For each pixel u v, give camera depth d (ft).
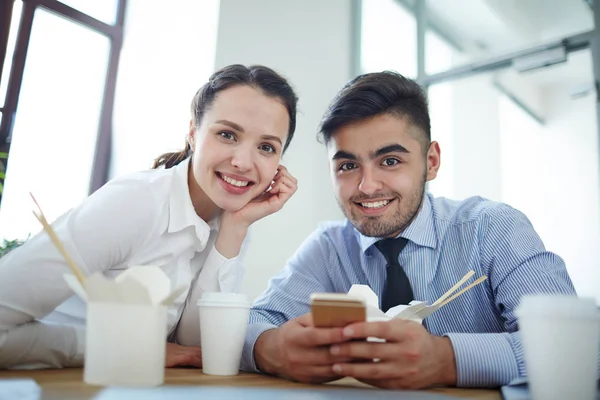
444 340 2.74
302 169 10.25
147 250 3.77
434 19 11.14
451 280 4.07
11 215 8.86
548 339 1.99
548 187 9.09
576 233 8.70
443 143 10.50
